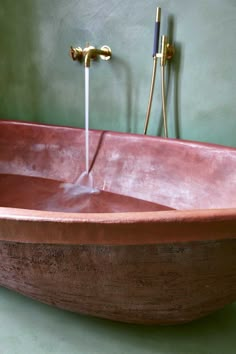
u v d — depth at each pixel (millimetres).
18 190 1671
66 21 1726
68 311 1092
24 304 1124
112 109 1730
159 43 1475
